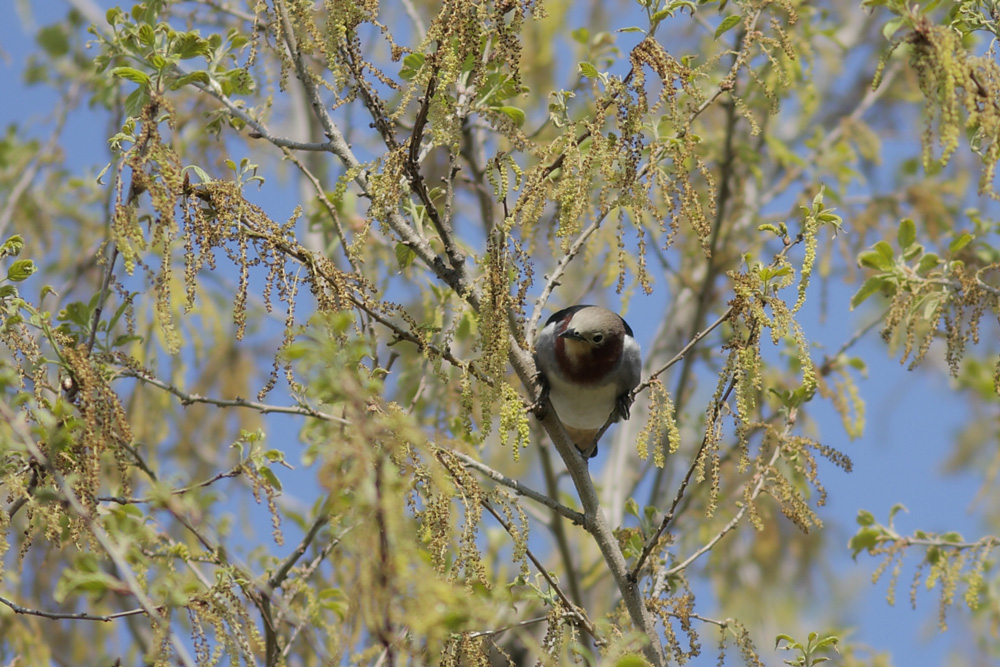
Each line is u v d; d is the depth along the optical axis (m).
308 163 16.78
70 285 16.50
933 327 9.71
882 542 12.19
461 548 7.25
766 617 17.02
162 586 8.34
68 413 8.66
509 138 8.99
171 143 9.23
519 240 8.52
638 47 8.12
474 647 7.34
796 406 10.59
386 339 15.35
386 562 5.97
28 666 11.84
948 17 8.95
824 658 9.56
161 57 9.45
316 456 10.64
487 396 8.09
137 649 13.35
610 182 8.03
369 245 14.34
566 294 17.67
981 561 11.41
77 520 8.01
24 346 8.40
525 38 17.78
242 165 8.67
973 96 7.50
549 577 8.44
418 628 5.91
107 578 8.27
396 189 8.36
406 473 7.20
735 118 16.86
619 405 12.71
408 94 8.20
